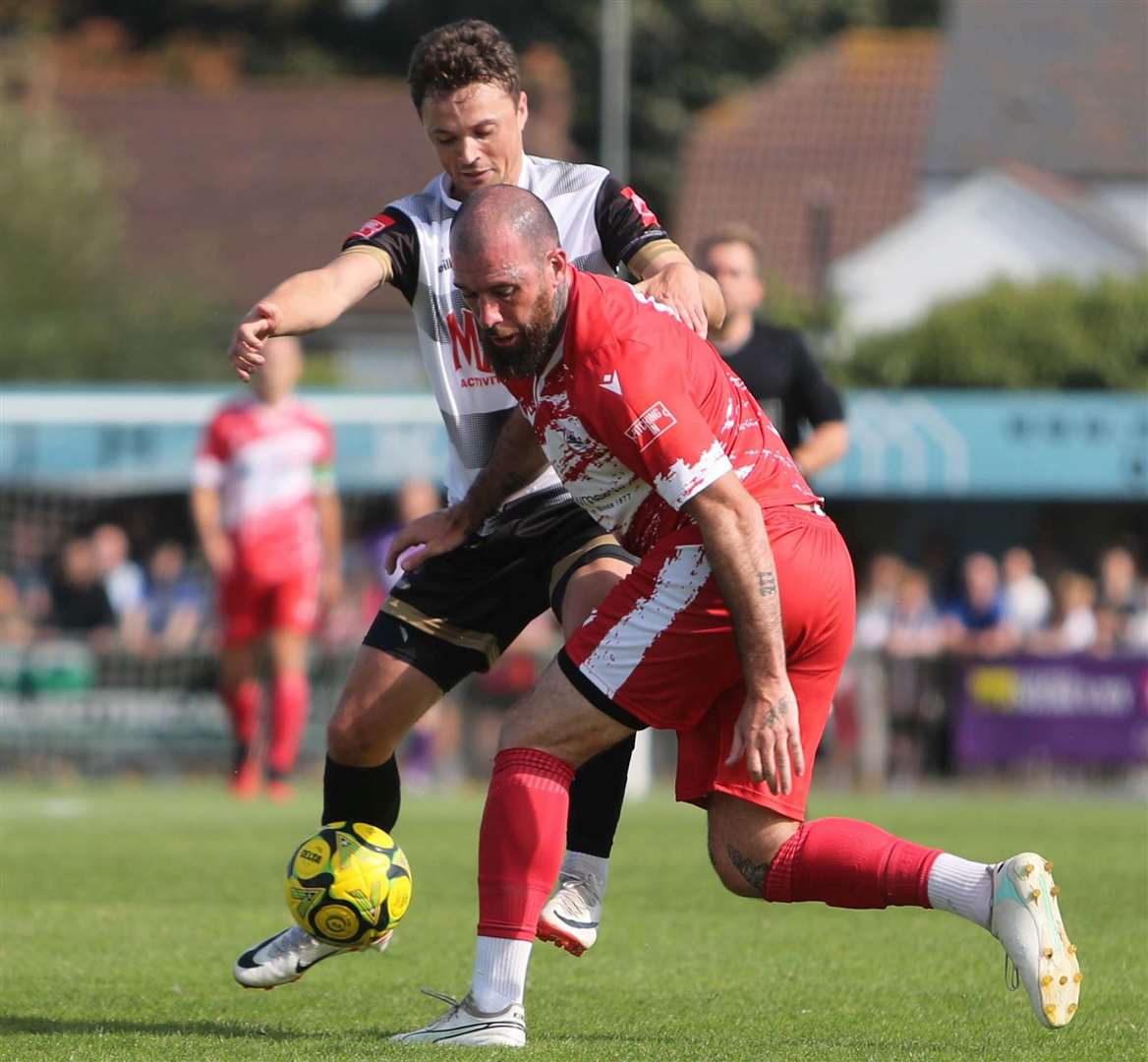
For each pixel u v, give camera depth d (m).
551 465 15.91
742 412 15.38
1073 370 101.31
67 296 116.31
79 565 59.50
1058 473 75.50
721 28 152.12
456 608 17.59
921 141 145.62
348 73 160.75
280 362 43.16
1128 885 26.08
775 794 14.50
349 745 17.47
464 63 16.98
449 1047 14.68
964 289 118.94
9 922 22.64
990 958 20.27
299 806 41.28
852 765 55.31
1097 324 102.12
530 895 15.09
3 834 33.62
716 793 15.33
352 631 57.66
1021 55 150.12
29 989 18.14
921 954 20.56
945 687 55.41
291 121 150.75
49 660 57.19
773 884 15.11
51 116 128.38
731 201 141.50
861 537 80.06
